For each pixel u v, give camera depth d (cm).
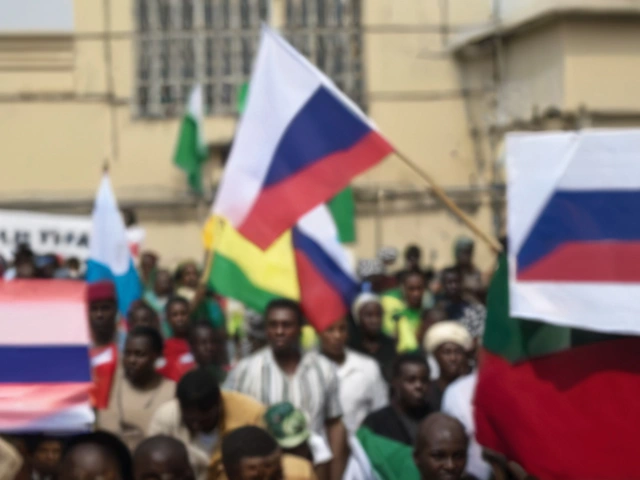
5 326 662
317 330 980
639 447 618
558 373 632
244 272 1001
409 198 2302
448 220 2306
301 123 931
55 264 1438
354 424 949
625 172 622
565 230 629
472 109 2297
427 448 686
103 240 1130
